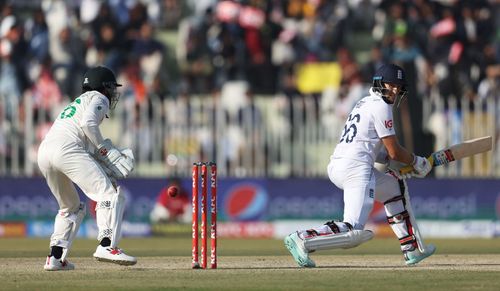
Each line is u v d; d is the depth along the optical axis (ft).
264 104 210.59
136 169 196.34
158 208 194.70
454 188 201.26
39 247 156.97
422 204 200.54
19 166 193.57
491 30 238.68
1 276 100.12
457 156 114.01
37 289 88.38
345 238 107.45
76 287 89.76
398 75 108.47
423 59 225.15
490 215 202.28
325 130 200.13
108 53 220.64
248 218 197.57
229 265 114.62
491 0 241.35
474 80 226.38
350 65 215.92
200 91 221.05
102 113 103.55
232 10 226.79
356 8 239.09
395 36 223.51
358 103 111.04
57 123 103.96
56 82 212.84
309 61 225.35
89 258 126.62
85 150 103.76
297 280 95.50
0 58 216.13
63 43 220.84
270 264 116.26
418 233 112.68
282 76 221.87
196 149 196.65
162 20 234.99
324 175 199.82
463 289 88.38
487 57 230.89
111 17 224.12
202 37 225.35
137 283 93.04
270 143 199.21
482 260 124.16
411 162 110.11
